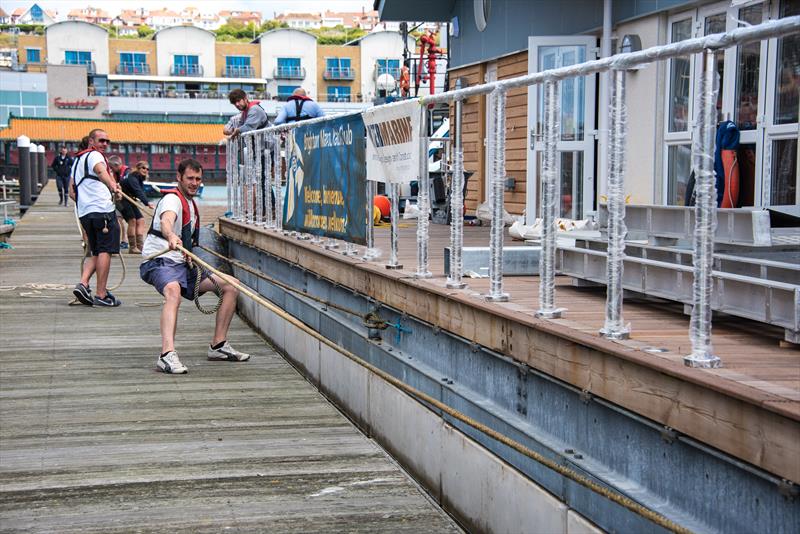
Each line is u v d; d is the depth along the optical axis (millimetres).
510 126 11898
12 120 82750
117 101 103500
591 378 3465
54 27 120312
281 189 9203
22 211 28562
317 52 121250
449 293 4840
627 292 4605
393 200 5887
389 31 121500
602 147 9469
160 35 120750
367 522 4301
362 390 5812
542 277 4020
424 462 4785
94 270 10594
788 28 2539
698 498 2912
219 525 4246
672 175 8641
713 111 2906
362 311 6500
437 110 14586
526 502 3668
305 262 7891
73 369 7391
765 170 6867
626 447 3320
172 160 85062
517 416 4199
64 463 5094
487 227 10805
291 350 7746
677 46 3033
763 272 3666
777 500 2566
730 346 3420
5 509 4414
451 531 4203
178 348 8312
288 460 5180
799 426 2408
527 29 11430
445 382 4965
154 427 5805
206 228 12195
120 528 4195
